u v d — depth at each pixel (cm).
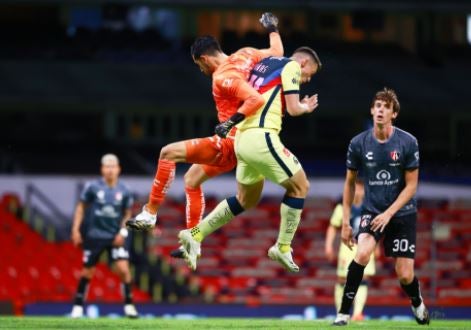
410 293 3023
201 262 6831
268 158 2628
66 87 8825
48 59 9294
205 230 2828
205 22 10019
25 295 5847
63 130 9281
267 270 6756
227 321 3534
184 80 9219
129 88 8950
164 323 3188
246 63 2703
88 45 9550
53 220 7044
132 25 10050
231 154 2764
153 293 6612
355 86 9312
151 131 9362
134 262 6756
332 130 9656
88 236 4550
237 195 2822
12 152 8619
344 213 2934
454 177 8188
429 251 7094
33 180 7181
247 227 7119
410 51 10212
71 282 6138
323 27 10144
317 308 5800
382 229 2817
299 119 9606
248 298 6544
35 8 9719
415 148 2825
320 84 9300
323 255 6900
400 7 9419
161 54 9612
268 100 2636
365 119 9675
